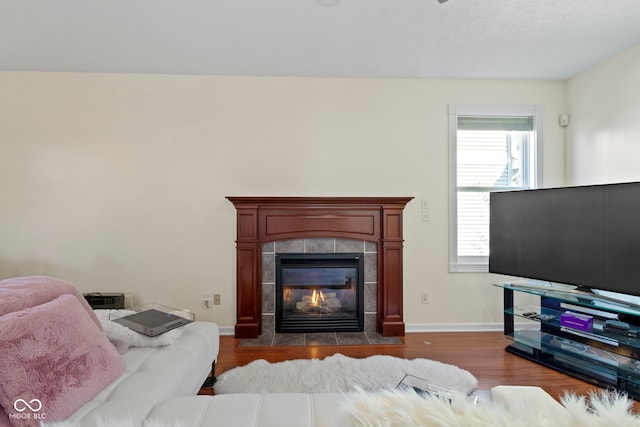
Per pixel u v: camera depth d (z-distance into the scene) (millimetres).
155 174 3121
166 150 3127
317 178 3199
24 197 3057
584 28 2365
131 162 3107
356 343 2918
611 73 2791
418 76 3182
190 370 1626
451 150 3248
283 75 3150
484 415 680
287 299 3268
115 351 1486
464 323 3252
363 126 3217
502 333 3172
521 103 3270
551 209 2557
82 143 3084
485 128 3312
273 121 3176
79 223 3084
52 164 3068
